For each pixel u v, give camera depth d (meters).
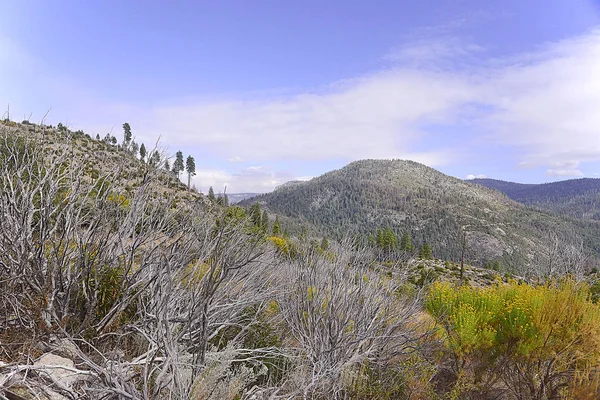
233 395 2.26
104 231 3.11
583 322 3.74
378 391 3.28
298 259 4.02
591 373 3.60
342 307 3.49
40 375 1.94
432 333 3.96
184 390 1.83
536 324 3.76
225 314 2.89
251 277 3.11
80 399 1.85
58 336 2.50
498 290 4.96
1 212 2.78
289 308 3.69
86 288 2.95
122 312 2.94
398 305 4.04
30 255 2.80
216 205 3.42
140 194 3.17
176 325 2.51
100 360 2.33
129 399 1.72
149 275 2.94
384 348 3.68
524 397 3.84
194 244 3.03
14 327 2.52
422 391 3.57
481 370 4.03
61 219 3.21
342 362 3.06
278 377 3.19
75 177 3.27
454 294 4.65
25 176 3.34
